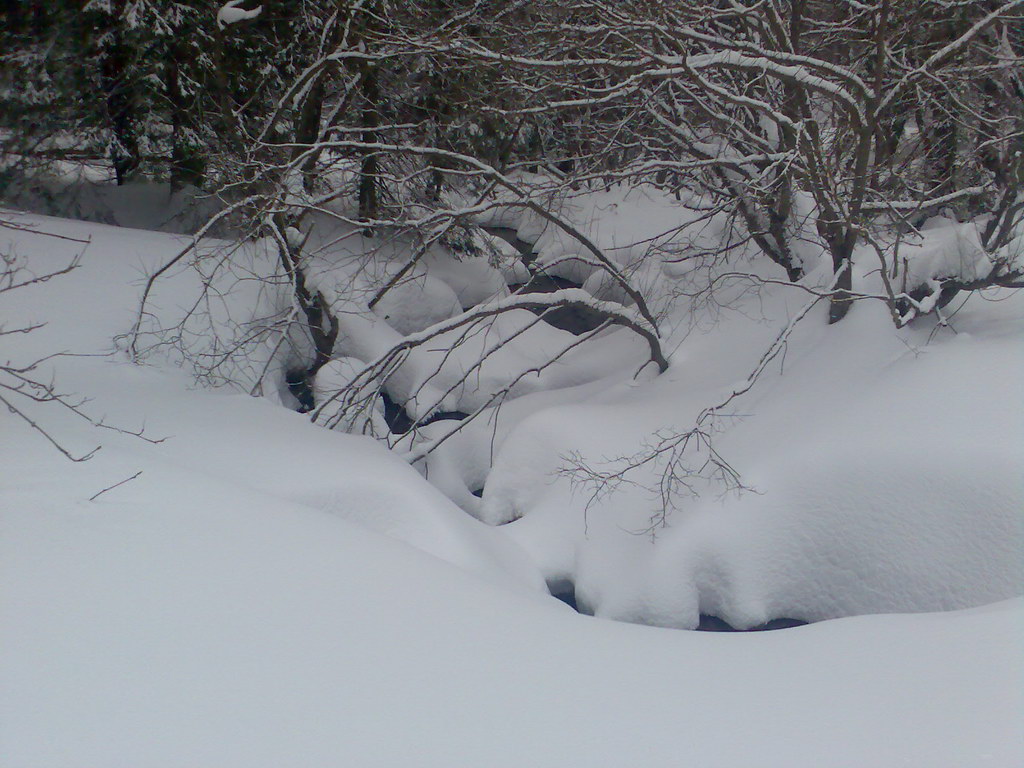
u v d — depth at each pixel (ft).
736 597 29.48
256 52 55.06
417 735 13.25
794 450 31.17
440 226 39.47
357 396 38.91
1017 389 29.53
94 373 33.04
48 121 51.80
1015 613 16.66
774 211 41.32
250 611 16.12
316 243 53.72
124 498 19.74
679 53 35.50
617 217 64.13
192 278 44.04
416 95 51.37
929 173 42.24
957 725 13.34
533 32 41.09
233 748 12.59
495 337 50.39
